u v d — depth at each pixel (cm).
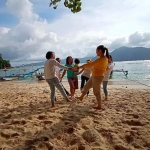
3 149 305
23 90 1229
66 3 458
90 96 825
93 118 466
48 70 567
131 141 331
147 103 643
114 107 586
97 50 512
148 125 407
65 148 307
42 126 412
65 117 473
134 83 1562
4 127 413
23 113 537
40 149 298
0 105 670
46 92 1037
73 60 722
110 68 670
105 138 344
